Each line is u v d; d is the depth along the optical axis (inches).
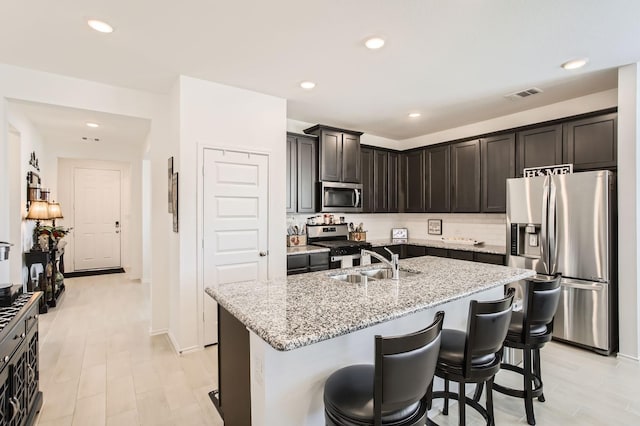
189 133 119.7
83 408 86.3
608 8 78.7
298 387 61.6
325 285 82.0
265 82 124.7
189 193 120.3
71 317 159.2
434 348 51.2
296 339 48.6
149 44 96.0
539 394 83.0
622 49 99.7
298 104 150.9
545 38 92.8
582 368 107.6
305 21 84.3
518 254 139.6
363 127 193.0
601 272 116.7
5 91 108.0
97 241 271.9
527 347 80.1
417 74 117.3
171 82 124.9
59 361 112.7
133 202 240.8
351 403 51.2
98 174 271.1
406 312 62.6
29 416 76.6
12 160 150.0
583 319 120.8
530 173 147.9
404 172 210.5
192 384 98.4
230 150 128.7
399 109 158.7
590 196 119.1
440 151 189.9
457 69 113.2
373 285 82.0
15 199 150.9
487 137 167.5
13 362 66.1
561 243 125.7
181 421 81.4
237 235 131.0
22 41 94.0
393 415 49.8
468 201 175.8
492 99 144.1
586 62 108.3
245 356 66.5
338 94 137.8
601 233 116.6
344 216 202.2
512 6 77.8
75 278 246.2
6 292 77.5
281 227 142.5
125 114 129.7
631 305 112.6
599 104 136.4
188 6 77.9
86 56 103.2
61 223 258.1
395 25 86.0
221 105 126.4
